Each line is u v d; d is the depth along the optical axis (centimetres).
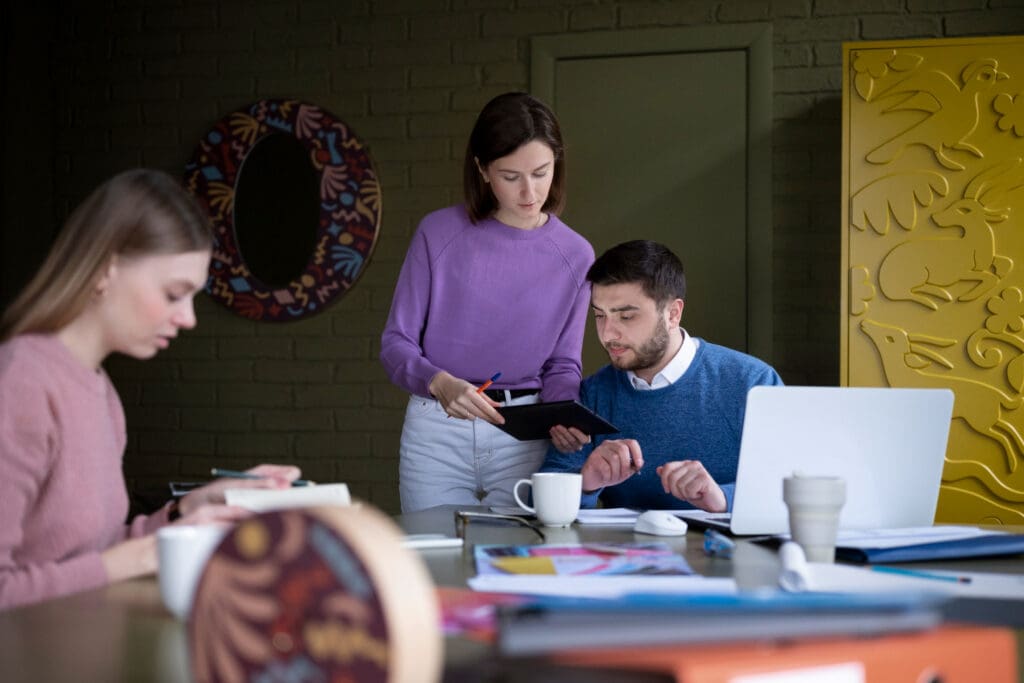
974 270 331
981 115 332
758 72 370
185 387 412
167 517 134
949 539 135
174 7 417
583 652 59
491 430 236
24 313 129
